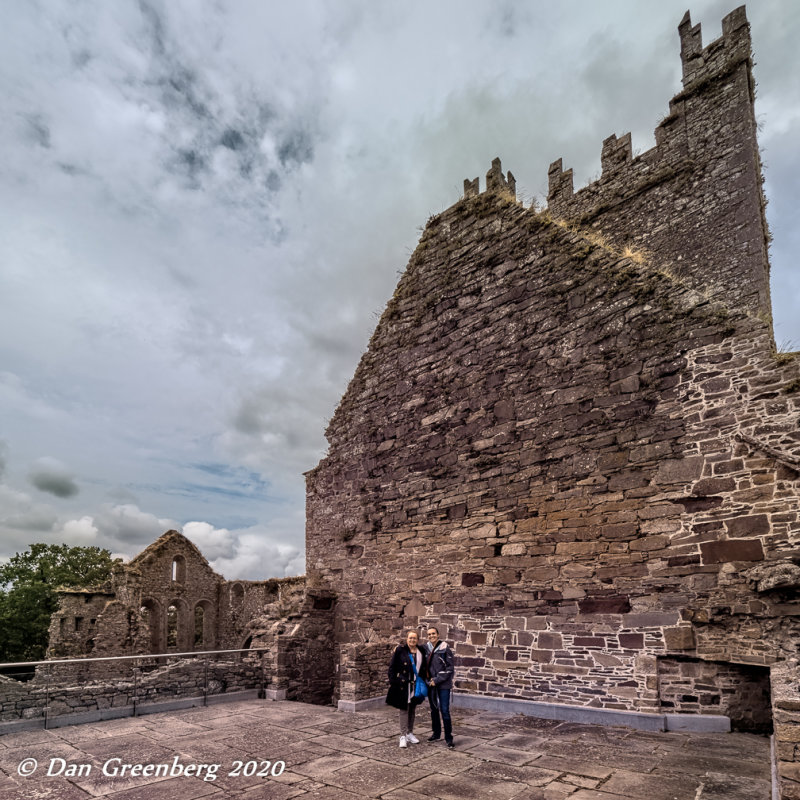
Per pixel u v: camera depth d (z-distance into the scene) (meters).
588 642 9.73
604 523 10.02
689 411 9.45
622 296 10.74
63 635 25.61
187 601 33.09
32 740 8.68
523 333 12.21
